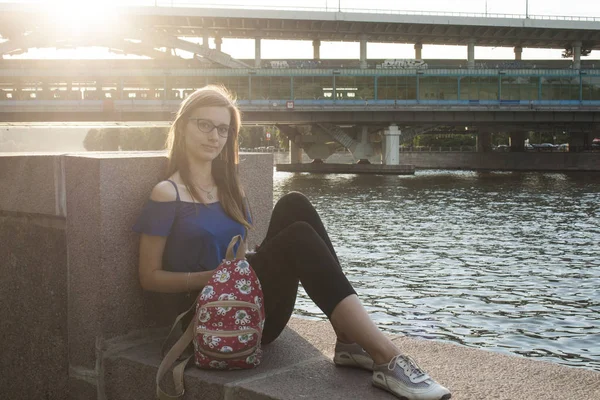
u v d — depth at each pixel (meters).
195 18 76.50
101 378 3.19
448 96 67.94
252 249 3.95
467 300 14.52
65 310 3.32
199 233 3.01
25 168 3.36
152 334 3.35
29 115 65.38
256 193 3.96
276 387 2.69
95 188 3.11
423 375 2.63
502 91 68.12
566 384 2.72
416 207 36.84
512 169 82.56
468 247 22.66
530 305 14.02
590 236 25.20
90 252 3.17
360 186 53.59
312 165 80.56
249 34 81.00
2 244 3.55
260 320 2.84
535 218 31.34
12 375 3.59
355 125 77.69
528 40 84.50
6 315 3.58
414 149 108.19
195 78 65.69
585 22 78.38
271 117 67.56
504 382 2.74
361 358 2.88
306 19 75.06
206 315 2.79
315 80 66.94
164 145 4.06
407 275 17.55
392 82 67.62
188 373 2.83
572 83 68.00
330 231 27.05
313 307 13.47
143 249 3.04
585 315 13.10
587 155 77.44
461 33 80.62
